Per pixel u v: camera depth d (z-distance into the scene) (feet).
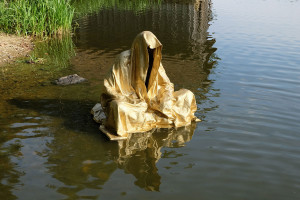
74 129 19.80
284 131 19.67
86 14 64.18
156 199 13.64
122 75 20.07
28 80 28.09
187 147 17.95
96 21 57.57
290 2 85.30
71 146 17.85
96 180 14.88
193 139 18.81
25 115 21.33
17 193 13.87
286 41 43.11
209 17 63.05
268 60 34.63
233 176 15.37
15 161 16.25
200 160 16.69
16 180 14.78
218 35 47.37
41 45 40.86
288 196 14.02
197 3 82.38
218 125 20.43
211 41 43.68
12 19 44.98
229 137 18.99
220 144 18.25
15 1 45.32
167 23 56.39
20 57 35.42
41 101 23.62
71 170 15.64
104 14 64.49
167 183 14.76
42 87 26.43
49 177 15.05
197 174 15.47
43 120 20.72
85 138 18.79
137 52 19.69
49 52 37.76
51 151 17.28
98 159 16.65
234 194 14.07
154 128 20.24
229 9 73.56
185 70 31.01
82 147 17.79
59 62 33.71
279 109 22.56
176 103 20.68
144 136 19.21
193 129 19.99
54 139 18.51
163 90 20.84
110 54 36.81
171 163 16.40
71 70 31.01
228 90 25.98
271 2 85.81
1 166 15.81
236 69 31.50
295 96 24.82
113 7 73.41
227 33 48.60
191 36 46.62
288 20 58.75
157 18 61.00
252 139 18.78
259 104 23.38
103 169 15.78
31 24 43.65
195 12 68.85
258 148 17.84
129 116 19.30
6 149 17.29
